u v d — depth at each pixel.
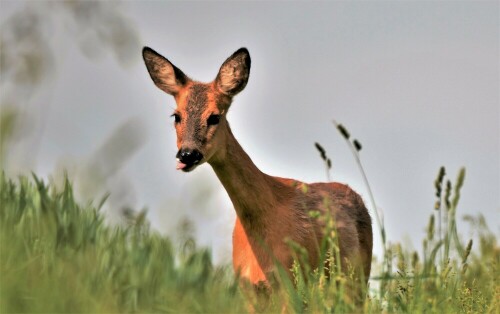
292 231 12.23
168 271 11.48
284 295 11.47
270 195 12.29
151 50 13.29
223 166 12.23
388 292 10.67
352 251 13.21
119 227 11.90
